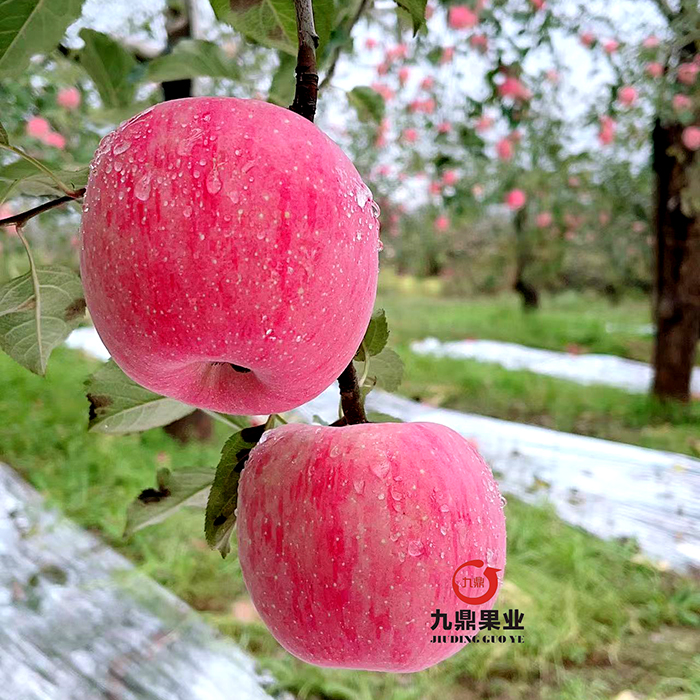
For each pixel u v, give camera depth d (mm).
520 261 9258
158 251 415
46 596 2123
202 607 2230
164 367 471
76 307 712
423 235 8484
